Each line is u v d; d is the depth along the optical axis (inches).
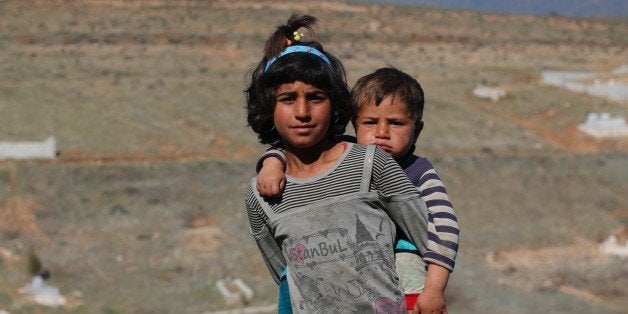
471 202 3164.4
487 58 6112.2
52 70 4771.2
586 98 4864.7
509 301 2245.3
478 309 2167.8
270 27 6702.8
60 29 6063.0
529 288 2390.5
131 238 2586.1
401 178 231.5
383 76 252.8
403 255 239.1
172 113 4037.9
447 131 4018.2
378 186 230.8
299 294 230.1
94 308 2041.1
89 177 3034.0
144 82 4630.9
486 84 5054.1
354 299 225.6
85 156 3336.6
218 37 6092.5
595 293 2394.2
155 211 2832.2
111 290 2175.2
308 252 226.7
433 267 233.0
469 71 5531.5
